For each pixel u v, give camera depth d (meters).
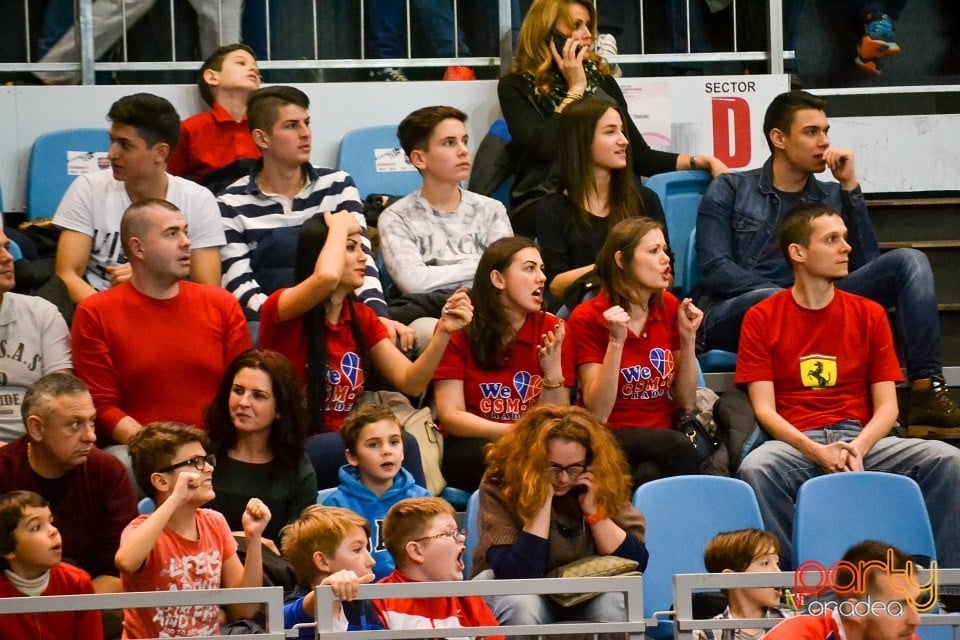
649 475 17.84
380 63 24.88
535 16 23.28
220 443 16.44
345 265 18.11
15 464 15.45
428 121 21.08
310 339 18.09
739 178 22.12
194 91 23.66
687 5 25.56
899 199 24.98
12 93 23.34
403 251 20.88
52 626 13.65
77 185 20.31
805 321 19.16
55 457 15.29
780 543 17.92
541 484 14.66
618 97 23.81
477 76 25.55
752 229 21.84
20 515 13.48
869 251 21.83
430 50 25.42
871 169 25.02
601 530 14.84
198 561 14.23
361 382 18.38
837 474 17.14
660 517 16.55
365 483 16.45
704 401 19.23
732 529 16.67
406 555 13.90
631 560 14.65
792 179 22.02
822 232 19.00
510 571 14.49
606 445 14.98
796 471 18.17
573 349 18.81
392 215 21.17
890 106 26.58
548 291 21.16
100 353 17.53
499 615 14.48
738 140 24.48
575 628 12.26
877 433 18.52
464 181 24.08
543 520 14.64
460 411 18.17
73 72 24.30
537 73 23.11
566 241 21.17
